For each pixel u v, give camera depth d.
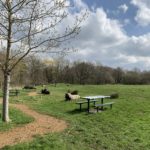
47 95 42.97
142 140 14.18
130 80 114.25
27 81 81.25
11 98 36.91
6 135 13.78
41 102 32.19
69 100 32.56
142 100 30.72
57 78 108.06
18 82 75.94
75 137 13.93
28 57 17.81
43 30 16.41
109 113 22.16
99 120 19.31
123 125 17.69
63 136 13.88
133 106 25.73
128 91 44.47
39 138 13.02
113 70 122.81
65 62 110.25
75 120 19.05
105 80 119.38
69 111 24.06
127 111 23.14
